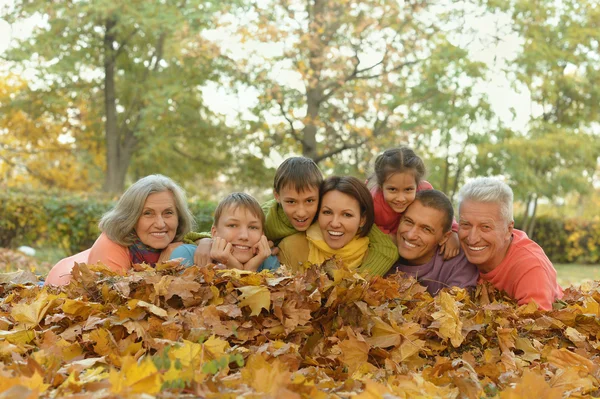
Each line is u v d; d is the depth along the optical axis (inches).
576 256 751.1
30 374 78.6
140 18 682.2
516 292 136.3
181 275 109.3
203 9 637.3
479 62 606.5
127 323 97.7
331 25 618.2
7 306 112.7
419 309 115.3
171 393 70.4
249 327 102.2
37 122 858.1
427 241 139.9
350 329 103.3
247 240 136.1
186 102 777.6
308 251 144.0
